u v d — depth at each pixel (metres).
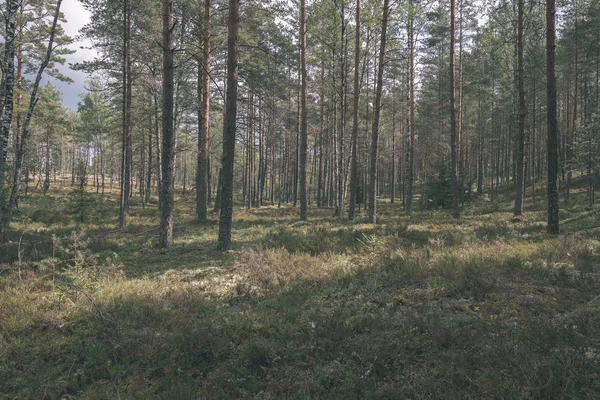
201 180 18.98
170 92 11.25
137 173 42.16
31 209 22.59
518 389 3.23
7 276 7.66
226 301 6.28
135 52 19.16
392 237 10.36
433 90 33.72
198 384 3.91
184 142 25.84
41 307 5.87
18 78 24.59
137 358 4.46
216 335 4.72
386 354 4.01
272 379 3.87
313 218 20.89
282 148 43.84
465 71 31.23
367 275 6.99
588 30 26.38
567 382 3.16
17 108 22.78
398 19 17.64
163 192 11.63
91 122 43.97
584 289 5.50
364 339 4.37
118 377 4.08
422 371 3.73
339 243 10.59
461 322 4.57
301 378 3.87
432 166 31.11
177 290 6.70
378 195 51.31
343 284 6.70
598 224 11.44
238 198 53.41
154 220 21.64
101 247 11.65
